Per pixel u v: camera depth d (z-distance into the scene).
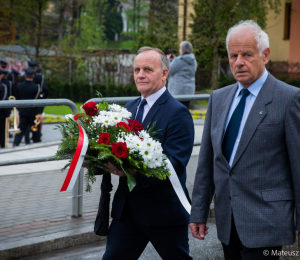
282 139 2.20
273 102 2.21
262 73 2.29
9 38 22.77
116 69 22.25
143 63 2.61
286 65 24.16
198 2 18.50
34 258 3.70
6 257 3.59
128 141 2.29
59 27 24.48
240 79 2.25
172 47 21.34
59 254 3.81
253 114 2.23
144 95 2.68
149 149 2.28
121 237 2.61
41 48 23.05
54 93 22.14
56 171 5.75
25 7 21.55
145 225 2.54
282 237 2.16
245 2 18.03
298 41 24.58
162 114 2.58
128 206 2.60
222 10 18.23
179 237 2.59
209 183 2.51
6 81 9.64
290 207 2.20
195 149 5.44
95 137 2.36
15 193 4.79
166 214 2.52
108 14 36.59
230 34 2.29
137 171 2.36
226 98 2.41
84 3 30.77
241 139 2.24
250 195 2.22
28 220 4.22
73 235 3.97
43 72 23.12
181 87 8.68
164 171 2.33
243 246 2.26
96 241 4.12
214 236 4.38
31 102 4.01
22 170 5.41
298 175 2.17
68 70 23.23
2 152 4.57
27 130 9.95
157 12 21.94
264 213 2.18
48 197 4.82
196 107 13.41
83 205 4.73
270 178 2.20
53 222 4.22
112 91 21.64
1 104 3.84
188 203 2.48
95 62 22.42
